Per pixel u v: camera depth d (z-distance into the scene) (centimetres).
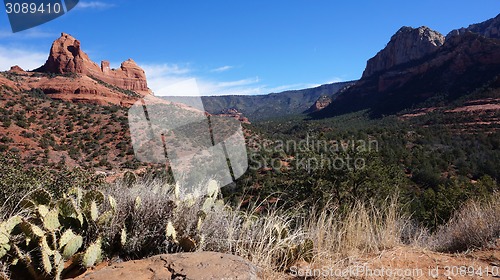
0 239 231
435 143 4969
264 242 297
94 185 536
